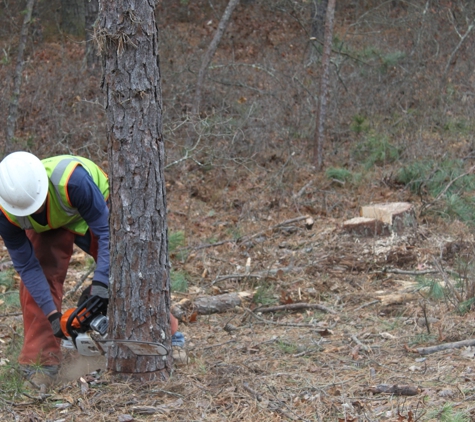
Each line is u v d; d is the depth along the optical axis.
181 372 3.54
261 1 15.66
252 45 14.80
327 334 4.24
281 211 7.35
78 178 3.42
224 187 8.19
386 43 13.27
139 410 3.12
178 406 3.16
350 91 10.72
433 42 12.39
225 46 14.79
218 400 3.21
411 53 11.76
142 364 3.37
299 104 10.37
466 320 4.25
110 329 3.37
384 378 3.44
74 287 5.38
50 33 15.59
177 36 14.33
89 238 3.88
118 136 3.18
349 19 16.38
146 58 3.14
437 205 6.93
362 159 9.05
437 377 3.40
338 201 7.51
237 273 5.71
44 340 3.79
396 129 9.73
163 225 3.31
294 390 3.33
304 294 5.12
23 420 3.11
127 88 3.13
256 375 3.54
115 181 3.22
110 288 3.33
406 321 4.40
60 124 9.29
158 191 3.26
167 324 3.40
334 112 10.02
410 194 7.61
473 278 4.64
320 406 3.12
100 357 3.83
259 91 10.34
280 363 3.73
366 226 6.20
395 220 6.18
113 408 3.16
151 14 3.14
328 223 6.87
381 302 4.82
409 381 3.38
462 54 12.12
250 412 3.09
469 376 3.36
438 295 4.69
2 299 5.31
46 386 3.59
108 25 3.10
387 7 15.80
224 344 4.13
